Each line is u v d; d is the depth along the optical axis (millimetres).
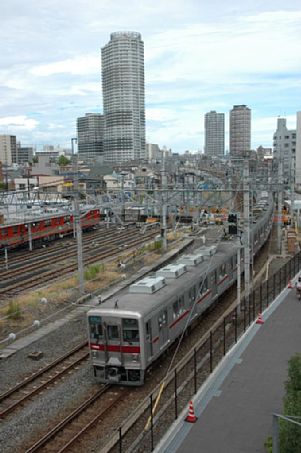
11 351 19688
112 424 13875
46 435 13078
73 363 18203
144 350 16250
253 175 43875
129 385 16531
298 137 96750
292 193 55906
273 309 23531
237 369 16125
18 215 51969
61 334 21906
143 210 66062
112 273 34000
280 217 44781
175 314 19453
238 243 23438
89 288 30141
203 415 12953
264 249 45094
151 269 36094
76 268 36094
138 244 48094
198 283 22453
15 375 17516
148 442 12469
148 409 14516
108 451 12312
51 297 27297
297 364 11352
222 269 26859
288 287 28031
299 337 19172
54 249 46031
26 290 29828
